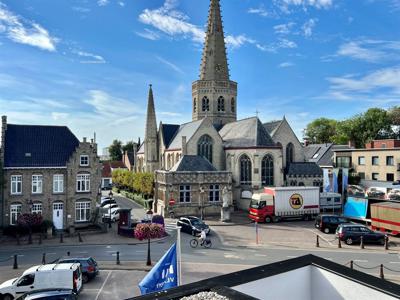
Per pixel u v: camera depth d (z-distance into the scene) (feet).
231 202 172.35
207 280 27.07
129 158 393.70
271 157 183.52
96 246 114.21
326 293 29.68
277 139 202.80
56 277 67.00
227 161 195.21
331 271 29.53
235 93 245.65
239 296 22.89
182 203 163.12
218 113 240.53
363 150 208.44
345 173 177.78
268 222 150.71
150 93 263.90
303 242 115.24
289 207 152.56
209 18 241.96
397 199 147.95
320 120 375.25
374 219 129.18
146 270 86.79
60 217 140.67
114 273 84.64
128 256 100.42
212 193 168.76
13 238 124.26
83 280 77.56
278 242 115.65
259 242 115.85
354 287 27.91
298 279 29.89
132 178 245.65
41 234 126.41
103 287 75.36
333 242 115.03
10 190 134.41
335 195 173.58
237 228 139.85
